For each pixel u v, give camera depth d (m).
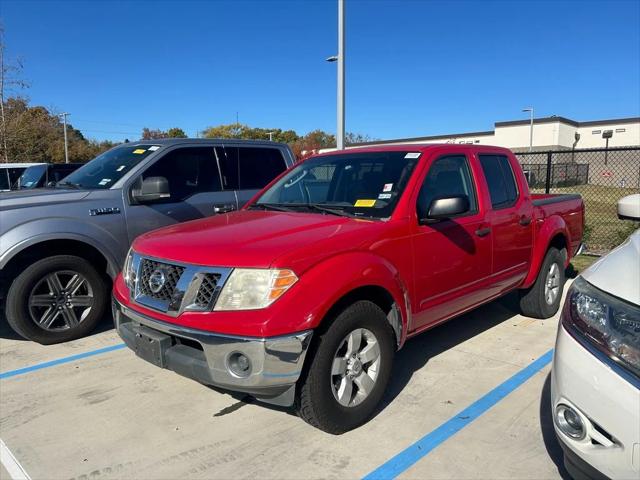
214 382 3.02
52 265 5.00
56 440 3.40
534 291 5.56
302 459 3.13
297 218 3.87
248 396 3.99
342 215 3.89
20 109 20.42
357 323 3.29
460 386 4.08
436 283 3.96
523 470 2.99
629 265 2.49
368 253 3.40
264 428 3.51
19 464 3.14
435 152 4.23
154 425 3.57
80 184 5.80
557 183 27.42
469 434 3.38
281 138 74.00
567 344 2.44
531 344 4.98
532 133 55.09
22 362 4.72
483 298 4.63
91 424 3.60
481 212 4.48
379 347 3.48
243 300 2.98
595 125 56.53
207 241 3.38
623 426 2.13
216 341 2.96
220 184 6.42
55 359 4.79
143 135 66.94
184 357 3.14
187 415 3.71
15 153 20.39
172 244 3.47
